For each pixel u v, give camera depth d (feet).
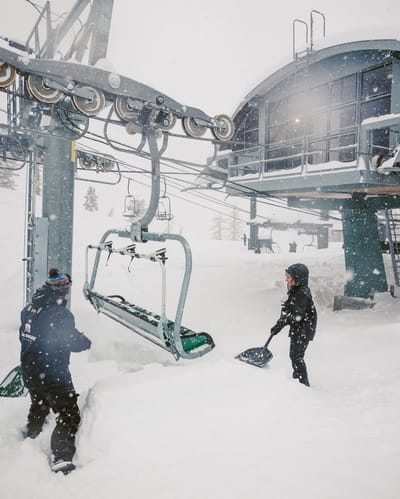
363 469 7.32
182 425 8.97
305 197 43.14
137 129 16.06
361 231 38.52
